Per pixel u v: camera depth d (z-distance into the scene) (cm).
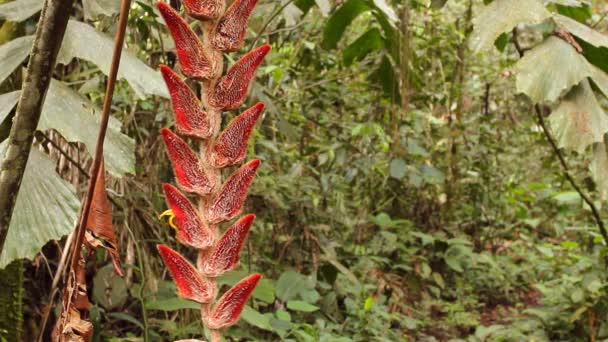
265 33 407
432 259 597
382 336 432
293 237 449
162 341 357
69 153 334
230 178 103
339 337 392
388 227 564
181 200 102
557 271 555
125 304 402
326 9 327
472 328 539
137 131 355
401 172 508
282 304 399
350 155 542
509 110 714
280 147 486
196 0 101
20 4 222
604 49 288
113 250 145
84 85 299
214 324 103
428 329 525
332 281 463
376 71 461
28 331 356
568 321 461
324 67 516
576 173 505
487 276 607
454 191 632
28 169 196
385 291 515
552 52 272
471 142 671
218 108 102
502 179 673
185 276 103
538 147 711
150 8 259
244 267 390
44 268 370
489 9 264
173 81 100
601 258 465
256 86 360
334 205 505
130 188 363
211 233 103
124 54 228
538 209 688
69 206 196
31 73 126
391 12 324
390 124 544
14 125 129
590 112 279
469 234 677
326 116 539
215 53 102
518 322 506
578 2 290
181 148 102
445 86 597
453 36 593
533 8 260
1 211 132
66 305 138
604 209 518
